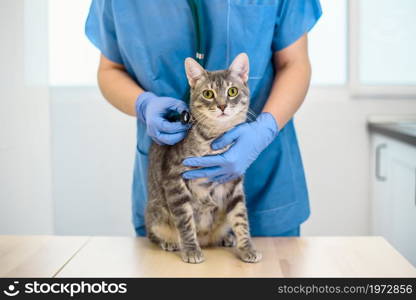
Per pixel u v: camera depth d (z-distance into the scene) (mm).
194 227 1339
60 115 2695
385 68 2723
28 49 2180
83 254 1301
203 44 1418
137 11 1435
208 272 1170
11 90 2049
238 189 1390
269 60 1532
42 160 2350
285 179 1589
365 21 2695
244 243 1299
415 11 2672
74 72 2727
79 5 2682
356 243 1354
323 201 2734
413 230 2051
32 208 2260
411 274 1133
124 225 2783
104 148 2719
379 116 2650
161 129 1348
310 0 1490
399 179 2234
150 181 1492
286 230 1608
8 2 2004
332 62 2746
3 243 1385
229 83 1380
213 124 1376
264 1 1411
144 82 1528
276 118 1390
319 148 2697
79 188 2754
